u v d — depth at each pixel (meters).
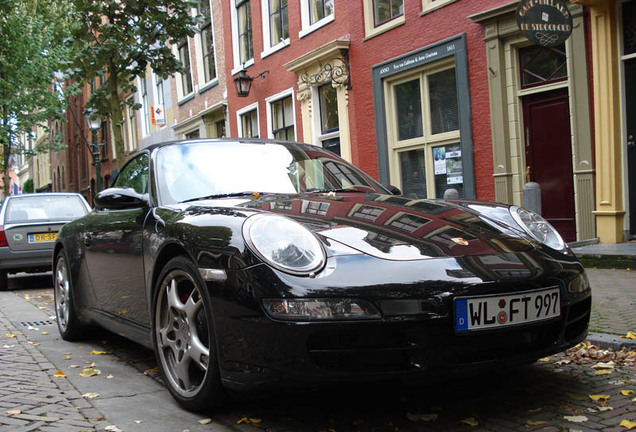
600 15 7.57
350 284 2.41
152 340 3.28
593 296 5.30
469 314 2.46
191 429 2.70
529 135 8.79
